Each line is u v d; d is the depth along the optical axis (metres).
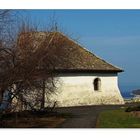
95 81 41.06
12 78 20.20
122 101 42.19
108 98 41.34
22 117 24.33
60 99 37.47
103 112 30.52
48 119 25.81
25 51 21.67
